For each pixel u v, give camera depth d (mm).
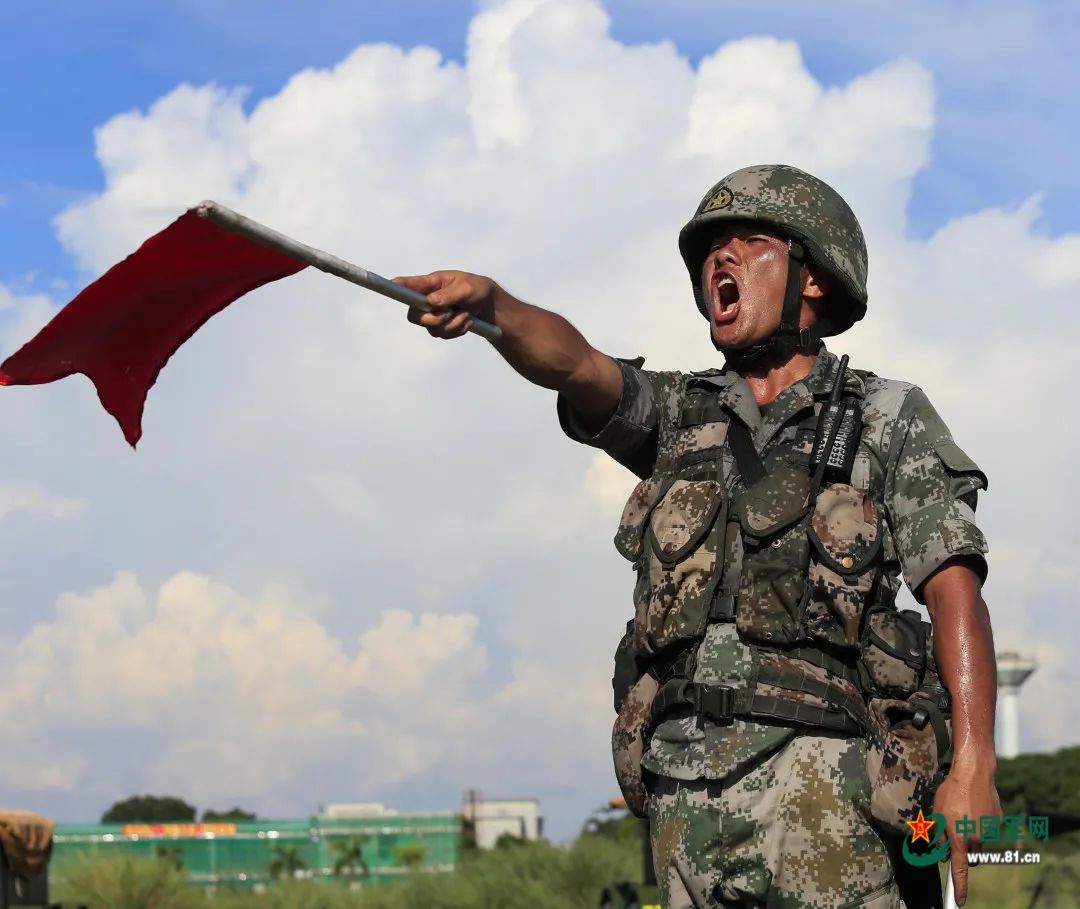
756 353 3324
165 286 2887
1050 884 7805
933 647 3043
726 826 3025
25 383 2885
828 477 3150
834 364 3334
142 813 78812
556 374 3275
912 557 3055
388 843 44906
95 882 22828
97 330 2916
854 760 3018
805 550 3072
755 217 3303
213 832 41469
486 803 56094
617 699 3352
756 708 3016
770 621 3037
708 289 3383
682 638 3111
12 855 12141
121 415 3004
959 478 3104
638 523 3291
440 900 22875
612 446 3439
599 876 21391
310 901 25047
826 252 3299
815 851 2984
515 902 21547
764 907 3014
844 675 3061
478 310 3129
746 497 3146
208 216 2512
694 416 3344
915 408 3193
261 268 2924
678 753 3092
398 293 2914
